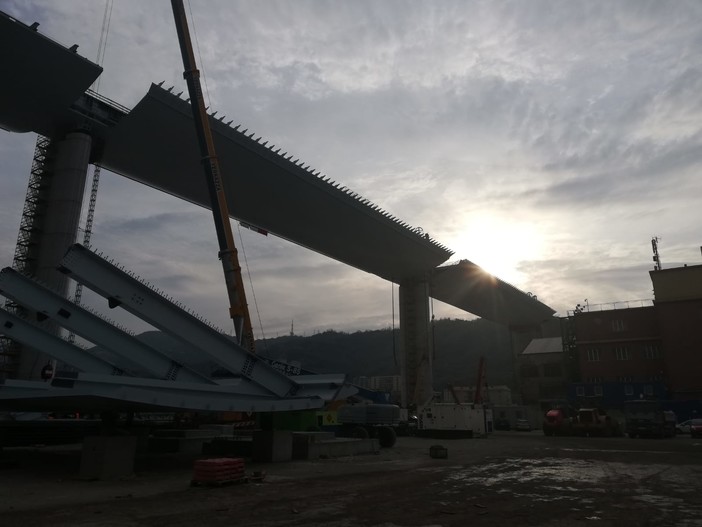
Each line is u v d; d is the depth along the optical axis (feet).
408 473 56.34
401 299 325.42
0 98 143.13
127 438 50.11
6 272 55.11
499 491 43.68
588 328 238.68
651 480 50.96
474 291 356.79
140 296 58.59
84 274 55.77
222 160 187.62
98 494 40.04
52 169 155.74
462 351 645.51
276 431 67.97
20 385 50.62
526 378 290.76
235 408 59.36
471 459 74.18
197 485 44.50
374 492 42.45
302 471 57.16
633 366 224.74
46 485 44.16
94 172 243.81
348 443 79.87
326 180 225.15
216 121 173.06
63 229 145.59
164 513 33.04
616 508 36.22
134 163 180.55
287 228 246.27
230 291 100.68
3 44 127.95
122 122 161.38
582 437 142.51
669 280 214.07
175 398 53.47
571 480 50.90
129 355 57.16
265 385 64.85
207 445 73.26
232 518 31.68
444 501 38.52
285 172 206.08
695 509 35.86
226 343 62.85
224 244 106.01
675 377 200.75
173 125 165.99
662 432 134.31
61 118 154.20
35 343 55.26
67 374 55.42
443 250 307.17
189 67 118.62
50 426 75.00
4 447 75.25
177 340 61.00
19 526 29.17
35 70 136.56
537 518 32.65
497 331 649.61
